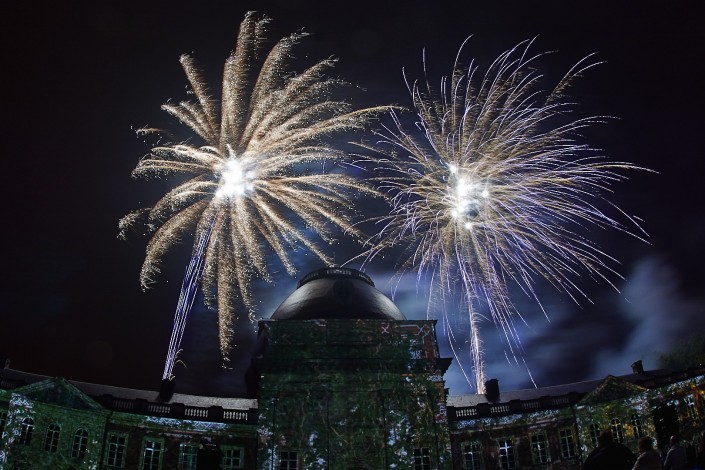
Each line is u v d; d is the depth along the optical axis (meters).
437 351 53.31
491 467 54.59
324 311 55.91
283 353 52.38
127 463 50.50
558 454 54.31
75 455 48.94
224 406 57.03
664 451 24.30
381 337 53.66
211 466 41.62
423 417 50.59
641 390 53.69
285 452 48.72
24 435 47.06
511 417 56.19
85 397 50.44
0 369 51.16
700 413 51.59
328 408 50.25
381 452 49.03
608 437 17.73
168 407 53.56
